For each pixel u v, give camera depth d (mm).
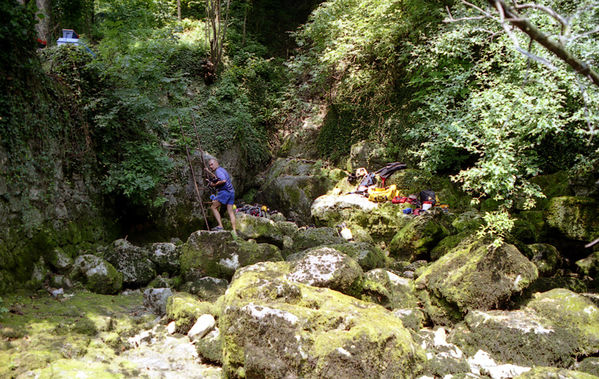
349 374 3043
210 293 5434
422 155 7727
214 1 11102
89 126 6598
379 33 9273
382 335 3240
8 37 4809
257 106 11781
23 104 5164
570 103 6215
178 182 8133
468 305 4812
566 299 4551
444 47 7789
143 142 7094
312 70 11211
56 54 6359
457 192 8477
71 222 6035
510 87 6258
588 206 6297
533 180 7234
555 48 1714
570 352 4055
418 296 5348
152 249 6227
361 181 9242
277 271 4664
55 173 5785
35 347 3781
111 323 4523
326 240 7316
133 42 6945
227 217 8742
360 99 10648
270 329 3227
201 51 11133
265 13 14359
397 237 7465
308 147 11172
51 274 5395
